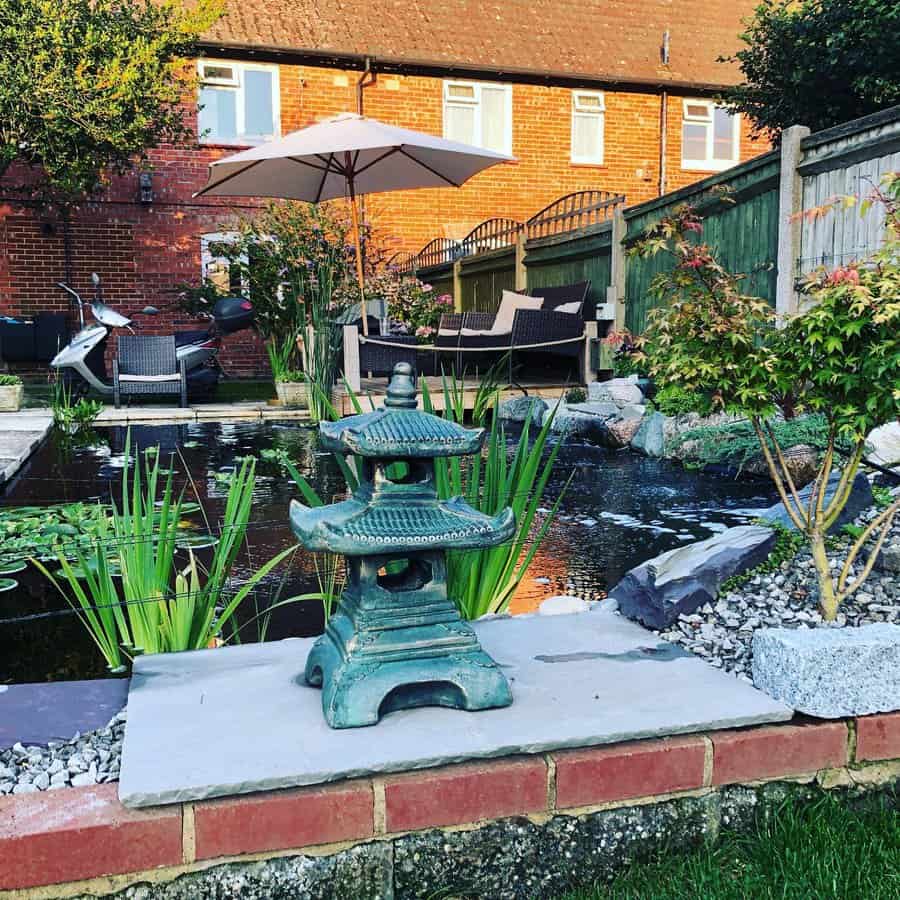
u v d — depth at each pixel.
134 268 13.33
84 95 9.63
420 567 1.89
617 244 8.91
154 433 7.40
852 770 1.86
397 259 13.52
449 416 2.88
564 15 15.66
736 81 15.32
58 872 1.45
